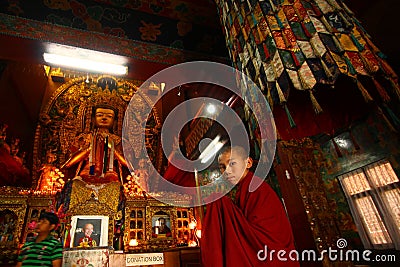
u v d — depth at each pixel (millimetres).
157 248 5324
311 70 2045
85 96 7504
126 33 4949
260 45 2426
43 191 5344
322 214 5020
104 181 5555
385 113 2652
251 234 1410
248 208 1570
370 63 2035
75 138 6965
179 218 5930
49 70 7340
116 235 5199
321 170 5789
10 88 6238
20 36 4125
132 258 4641
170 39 5207
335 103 2660
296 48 2209
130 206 5664
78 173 5895
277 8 2525
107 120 7152
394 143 4543
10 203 4793
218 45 5449
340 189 5508
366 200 5047
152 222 5715
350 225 5164
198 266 4906
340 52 2086
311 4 2477
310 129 2697
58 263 2932
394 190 4590
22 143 6527
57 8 4438
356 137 5277
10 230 4668
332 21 2316
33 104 6984
